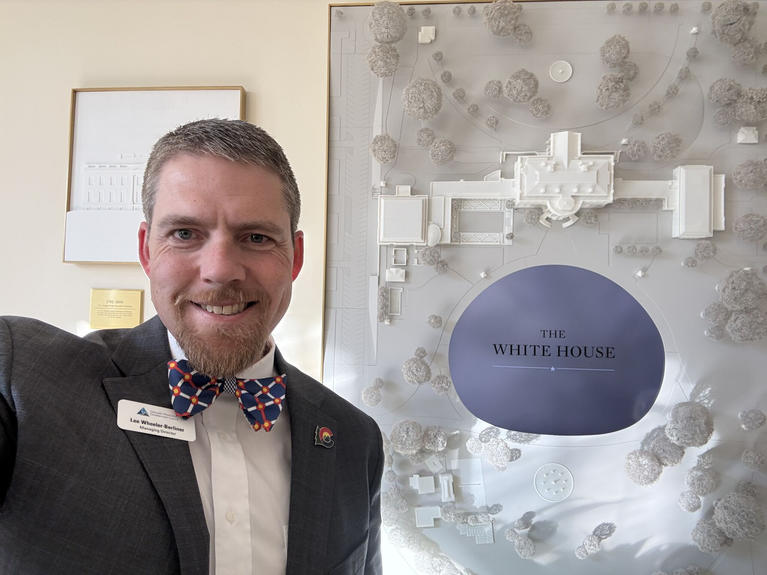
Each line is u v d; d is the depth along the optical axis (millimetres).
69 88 2180
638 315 1972
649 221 1982
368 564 1212
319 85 2111
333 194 2047
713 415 1927
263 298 900
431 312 2016
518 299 2002
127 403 867
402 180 2035
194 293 861
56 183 2166
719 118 1930
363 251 2035
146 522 805
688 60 1970
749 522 1812
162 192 869
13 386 800
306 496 978
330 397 1183
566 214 1935
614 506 1938
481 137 2021
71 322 2127
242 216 856
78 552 762
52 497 766
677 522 1914
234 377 969
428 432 1959
